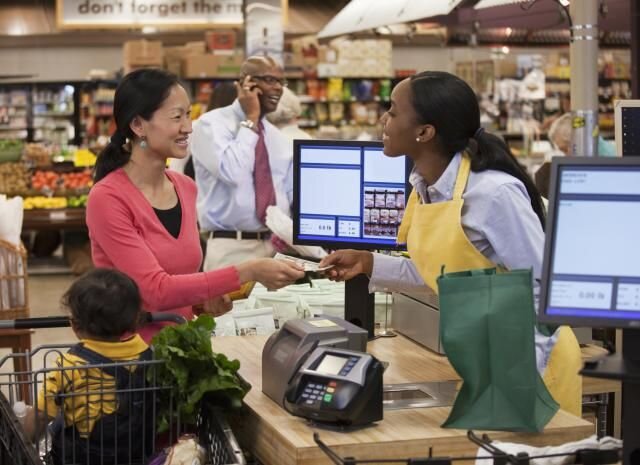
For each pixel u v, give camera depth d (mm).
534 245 2889
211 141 5477
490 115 16453
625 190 2289
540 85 16594
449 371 3281
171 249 3451
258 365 3377
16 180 13703
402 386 3033
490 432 2580
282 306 4211
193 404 2818
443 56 21406
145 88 3398
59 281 13445
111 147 3471
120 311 2852
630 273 2275
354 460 2258
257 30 9594
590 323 2287
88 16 15633
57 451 2836
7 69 20156
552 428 2605
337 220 3721
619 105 3730
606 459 2314
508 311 2531
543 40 11836
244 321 4043
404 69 20672
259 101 5629
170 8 15750
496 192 2900
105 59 20344
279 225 5227
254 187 5512
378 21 7301
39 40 19953
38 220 13555
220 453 2773
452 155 3000
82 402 2812
